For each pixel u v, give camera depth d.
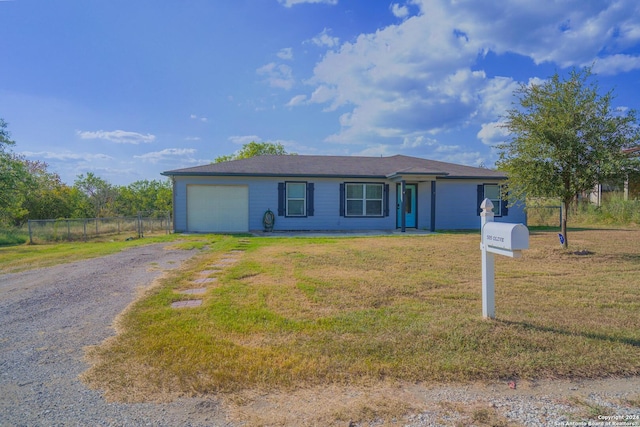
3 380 3.06
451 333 3.92
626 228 16.31
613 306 4.97
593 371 3.16
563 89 9.09
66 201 27.30
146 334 3.95
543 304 5.04
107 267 8.04
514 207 17.72
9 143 18.78
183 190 15.77
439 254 9.35
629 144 8.70
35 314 4.80
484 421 2.46
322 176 16.20
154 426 2.41
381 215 16.95
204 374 3.08
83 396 2.79
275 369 3.15
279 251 10.00
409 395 2.80
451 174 17.11
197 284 6.31
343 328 4.10
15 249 12.24
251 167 16.64
